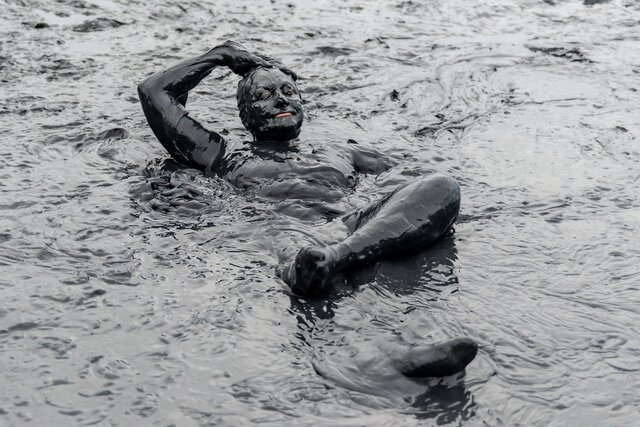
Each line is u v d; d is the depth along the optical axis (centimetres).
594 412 399
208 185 652
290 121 682
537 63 1030
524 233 591
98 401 403
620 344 455
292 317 475
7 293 495
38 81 920
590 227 603
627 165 729
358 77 960
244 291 501
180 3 1230
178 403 402
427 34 1144
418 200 552
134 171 695
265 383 417
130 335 456
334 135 778
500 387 416
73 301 488
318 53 1038
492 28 1183
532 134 800
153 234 575
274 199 627
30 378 418
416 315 478
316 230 580
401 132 802
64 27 1100
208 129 686
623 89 941
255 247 559
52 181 668
